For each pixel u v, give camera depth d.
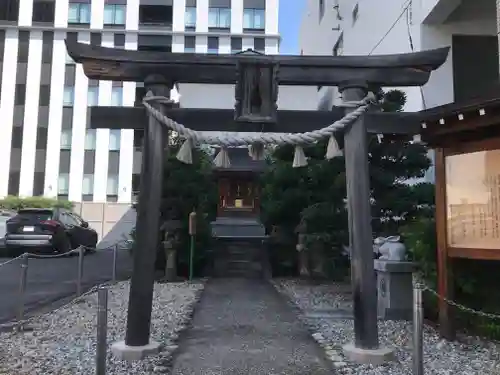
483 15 11.40
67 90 34.53
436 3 10.55
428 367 5.33
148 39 37.72
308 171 10.68
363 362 5.43
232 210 22.62
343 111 6.00
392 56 5.95
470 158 6.26
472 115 5.77
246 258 14.55
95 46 5.82
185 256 13.12
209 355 5.71
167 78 5.90
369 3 14.94
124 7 37.28
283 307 8.89
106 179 33.72
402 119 6.10
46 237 16.84
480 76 11.41
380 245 8.48
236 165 20.69
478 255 6.09
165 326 7.13
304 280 12.59
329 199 10.45
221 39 38.59
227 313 8.27
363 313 5.64
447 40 11.38
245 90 5.80
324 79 5.92
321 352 5.88
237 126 6.02
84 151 33.94
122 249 19.12
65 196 33.53
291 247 13.61
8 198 30.05
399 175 9.33
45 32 35.28
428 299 7.25
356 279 5.72
